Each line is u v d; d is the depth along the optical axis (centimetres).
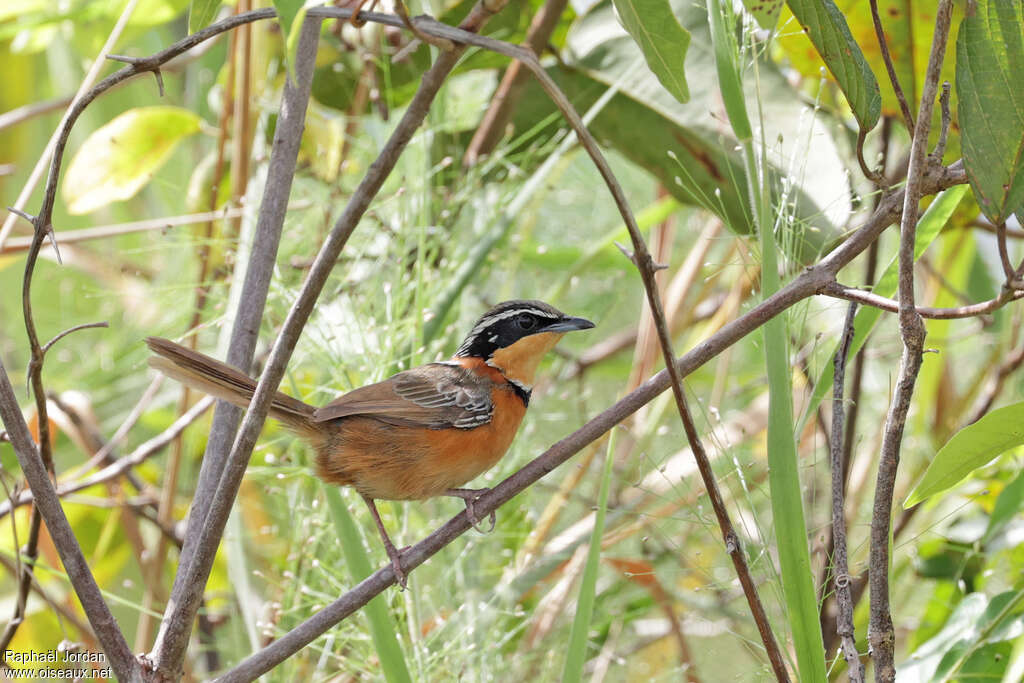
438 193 1133
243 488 1201
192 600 607
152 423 1392
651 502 1130
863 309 715
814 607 643
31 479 593
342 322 997
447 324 1167
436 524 1068
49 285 1454
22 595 830
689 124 1077
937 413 1262
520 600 1137
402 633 917
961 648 842
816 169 956
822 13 634
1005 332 1241
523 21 1216
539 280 1335
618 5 592
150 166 1154
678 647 1195
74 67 1528
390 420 898
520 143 1226
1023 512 979
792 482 650
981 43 614
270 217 766
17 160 1510
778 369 661
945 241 1267
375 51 1159
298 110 764
